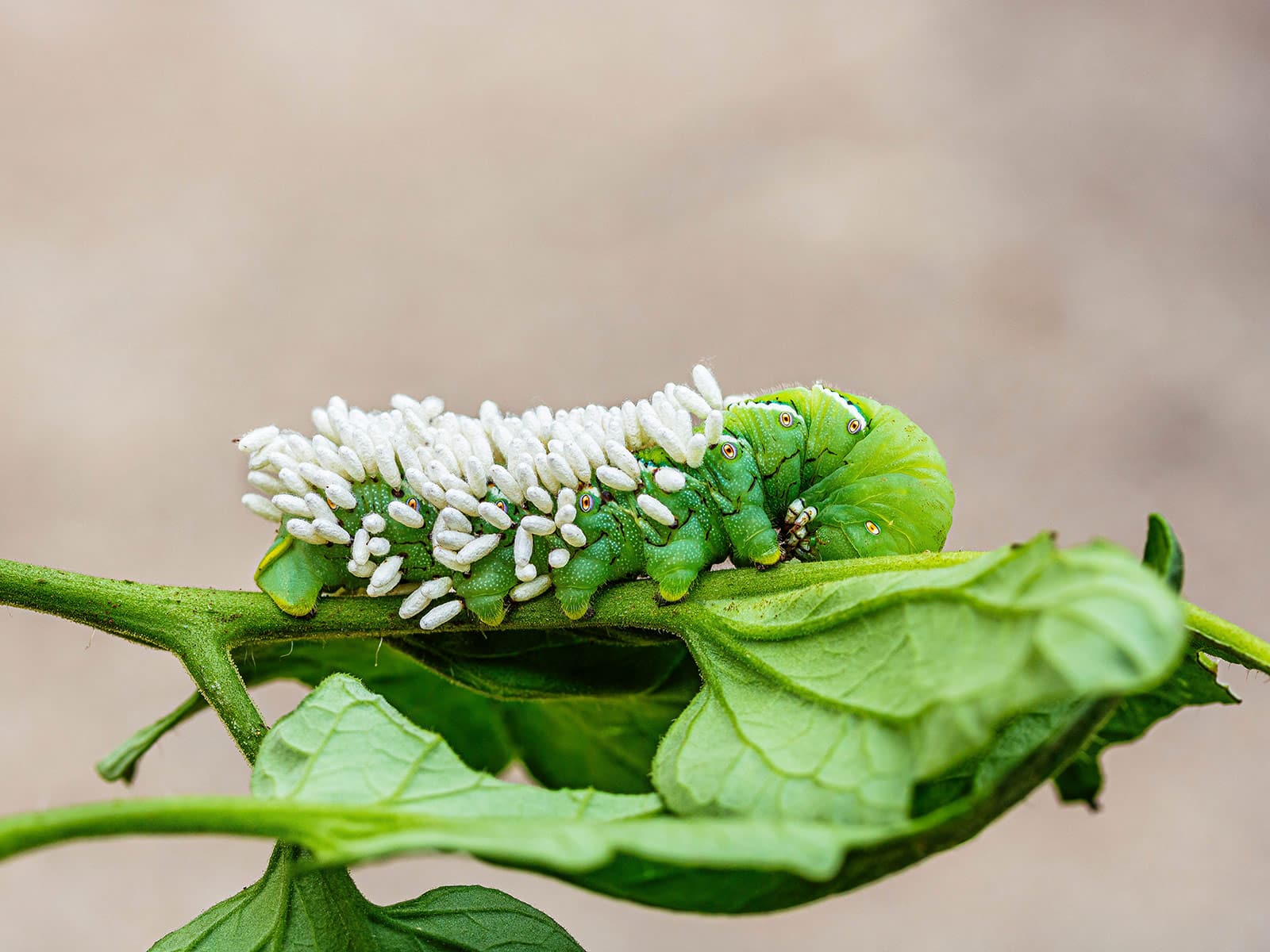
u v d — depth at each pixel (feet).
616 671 0.85
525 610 0.81
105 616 0.79
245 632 0.80
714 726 0.75
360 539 0.80
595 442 0.80
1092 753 0.85
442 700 0.89
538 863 0.69
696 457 0.80
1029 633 0.68
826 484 0.83
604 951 1.55
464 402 1.87
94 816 0.68
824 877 0.68
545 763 0.89
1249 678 0.80
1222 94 2.10
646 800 0.73
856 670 0.73
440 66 2.15
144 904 1.53
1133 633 0.66
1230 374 1.82
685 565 0.79
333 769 0.74
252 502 0.81
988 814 0.69
